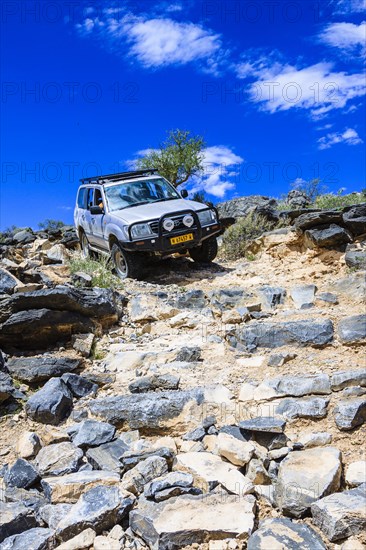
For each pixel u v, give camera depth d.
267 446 4.73
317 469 4.25
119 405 5.40
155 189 12.70
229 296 8.75
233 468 4.40
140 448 4.88
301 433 4.88
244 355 6.46
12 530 3.94
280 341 6.57
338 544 3.65
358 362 5.89
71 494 4.29
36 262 11.30
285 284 9.50
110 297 8.31
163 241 10.88
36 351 6.79
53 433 5.19
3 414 5.52
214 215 11.73
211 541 3.67
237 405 5.29
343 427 4.77
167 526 3.73
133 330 7.74
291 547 3.52
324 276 9.63
